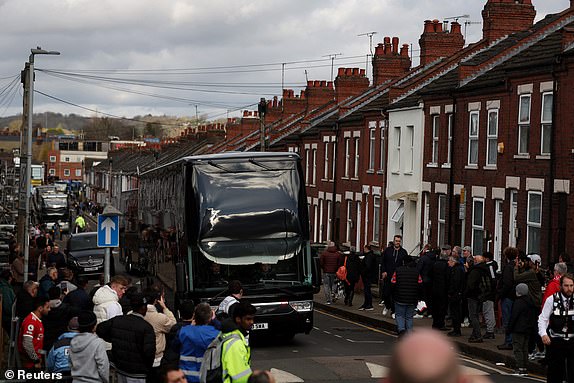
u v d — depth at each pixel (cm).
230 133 10219
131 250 5059
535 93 3572
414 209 4888
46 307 1717
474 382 484
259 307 2573
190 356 1369
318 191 6631
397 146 5150
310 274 2633
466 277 2730
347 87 7538
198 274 2575
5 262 4491
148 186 3981
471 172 4147
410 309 2639
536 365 2180
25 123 4159
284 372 2122
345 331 3109
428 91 4600
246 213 2612
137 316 1439
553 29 4247
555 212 3384
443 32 5909
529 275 2173
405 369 409
